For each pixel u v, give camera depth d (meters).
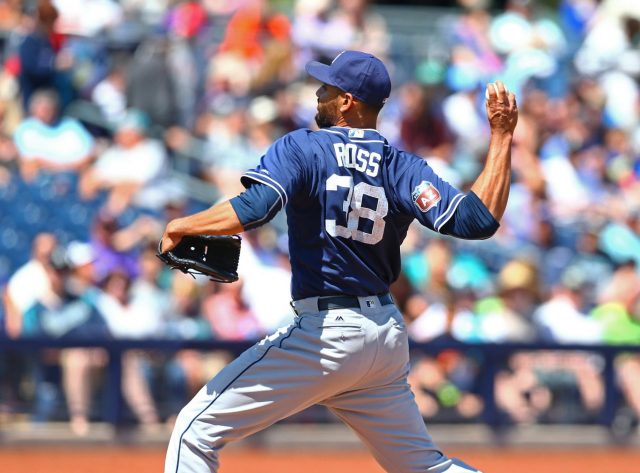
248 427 15.69
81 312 34.78
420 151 43.25
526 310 37.69
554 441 36.41
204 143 41.44
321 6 45.47
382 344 15.50
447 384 35.88
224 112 42.09
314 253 15.46
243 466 31.73
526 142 44.03
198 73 42.69
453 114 44.19
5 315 34.62
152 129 41.16
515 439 36.22
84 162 40.22
